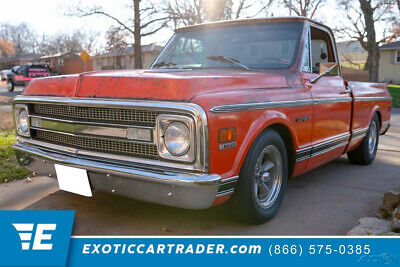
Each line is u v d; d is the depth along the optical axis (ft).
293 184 14.58
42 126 10.48
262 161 10.29
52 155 9.87
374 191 13.70
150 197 8.50
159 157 8.36
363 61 149.28
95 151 9.29
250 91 9.46
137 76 8.67
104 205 11.75
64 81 9.91
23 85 82.99
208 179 7.91
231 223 10.50
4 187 13.43
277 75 11.03
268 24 12.90
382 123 18.90
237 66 12.19
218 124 8.15
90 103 9.03
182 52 13.51
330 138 13.28
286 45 12.41
